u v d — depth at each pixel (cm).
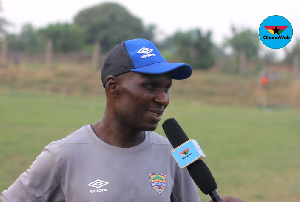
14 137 1293
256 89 3547
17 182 209
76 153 207
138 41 207
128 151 211
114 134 212
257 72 4019
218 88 3528
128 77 201
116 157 209
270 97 3441
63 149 207
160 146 221
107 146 210
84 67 3850
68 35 4697
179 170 224
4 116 1797
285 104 3350
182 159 201
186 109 2623
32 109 2123
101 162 207
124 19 6206
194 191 230
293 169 1020
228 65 4128
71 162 205
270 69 4300
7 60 4241
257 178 919
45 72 3534
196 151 200
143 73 199
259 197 783
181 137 208
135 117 203
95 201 200
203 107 2873
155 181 211
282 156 1184
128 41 208
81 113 2058
